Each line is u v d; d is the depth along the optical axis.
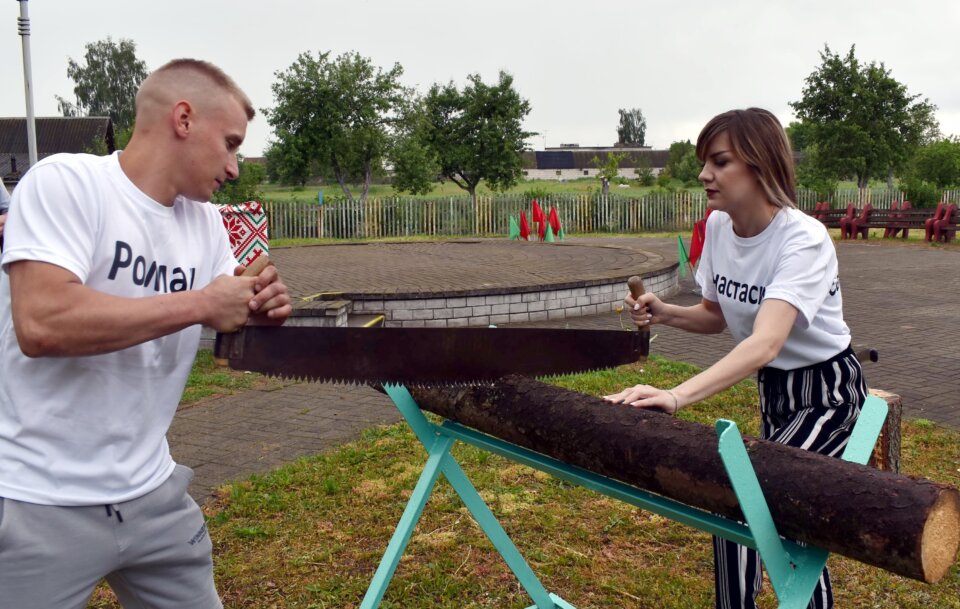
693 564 3.90
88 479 2.04
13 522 1.95
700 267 3.00
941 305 11.61
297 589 3.71
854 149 31.44
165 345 2.17
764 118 2.52
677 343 8.98
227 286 2.01
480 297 9.54
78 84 63.97
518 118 32.88
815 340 2.59
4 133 45.03
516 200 28.58
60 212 1.90
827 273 2.49
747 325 2.74
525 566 3.33
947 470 4.98
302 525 4.31
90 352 1.89
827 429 2.58
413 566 3.90
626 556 3.99
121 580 2.31
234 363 2.14
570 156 98.31
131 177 2.08
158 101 2.06
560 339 2.66
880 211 23.17
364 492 4.70
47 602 2.04
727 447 1.84
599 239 26.02
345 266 13.02
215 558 3.98
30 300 1.84
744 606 2.74
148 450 2.18
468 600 3.62
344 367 2.34
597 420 2.32
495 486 4.74
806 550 1.98
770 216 2.57
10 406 2.00
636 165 94.12
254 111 2.27
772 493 1.91
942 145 36.00
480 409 2.68
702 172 2.64
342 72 28.78
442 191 57.25
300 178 30.42
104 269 2.02
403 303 9.26
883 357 8.18
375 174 31.94
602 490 2.46
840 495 1.81
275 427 6.02
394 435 5.67
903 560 1.72
